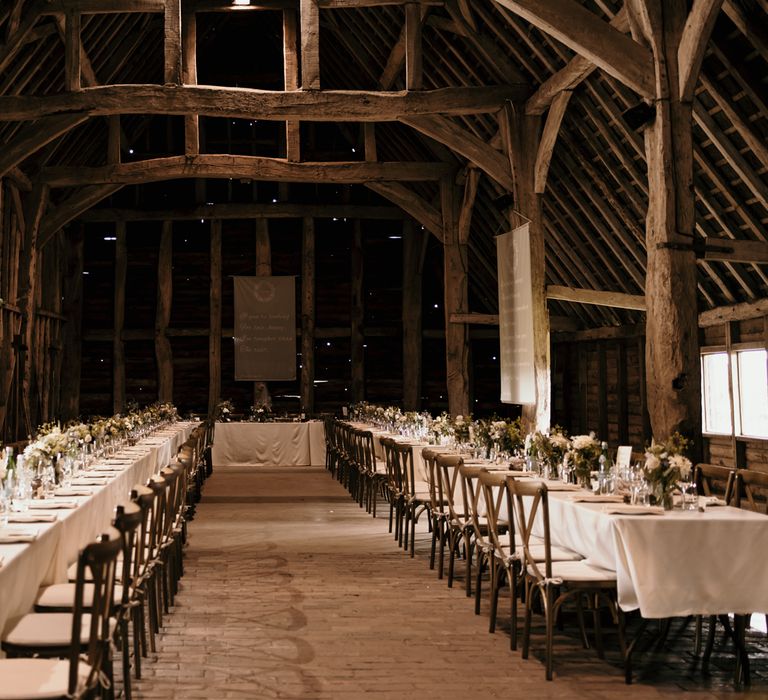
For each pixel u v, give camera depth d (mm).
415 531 8734
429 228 14453
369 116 10875
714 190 9414
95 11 10828
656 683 4258
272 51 18156
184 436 13594
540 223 10727
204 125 17984
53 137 11266
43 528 4105
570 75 9523
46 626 3420
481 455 8328
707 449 12008
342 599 5898
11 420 13492
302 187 18266
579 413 15906
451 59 11867
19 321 13828
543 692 4105
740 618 4285
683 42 7188
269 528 8914
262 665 4488
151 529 4699
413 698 4012
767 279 9961
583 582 4375
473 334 18234
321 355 18469
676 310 7059
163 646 4812
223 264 18297
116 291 17969
